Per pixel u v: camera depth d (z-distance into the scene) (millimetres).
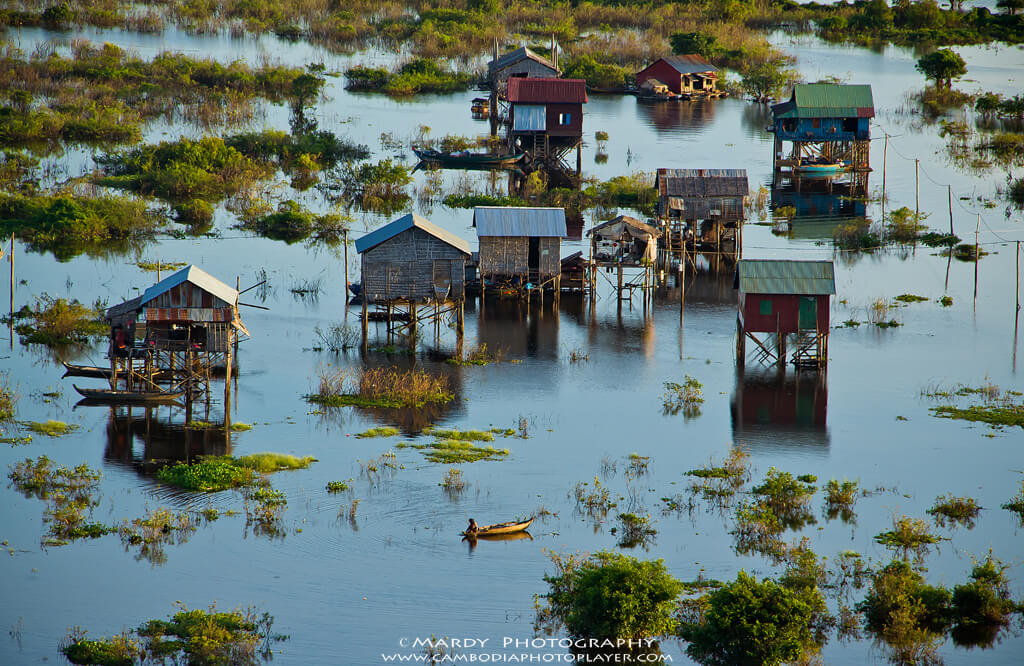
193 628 64500
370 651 64375
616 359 115625
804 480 87938
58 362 111312
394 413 100375
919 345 121438
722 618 63750
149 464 88438
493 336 122000
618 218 136625
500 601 70125
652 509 82625
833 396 106125
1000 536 79500
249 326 123625
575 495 84688
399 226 118562
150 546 75875
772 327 111250
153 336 98000
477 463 90062
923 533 78938
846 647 65688
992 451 94250
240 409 100188
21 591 69812
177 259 147250
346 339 118250
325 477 86875
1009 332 125938
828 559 75625
